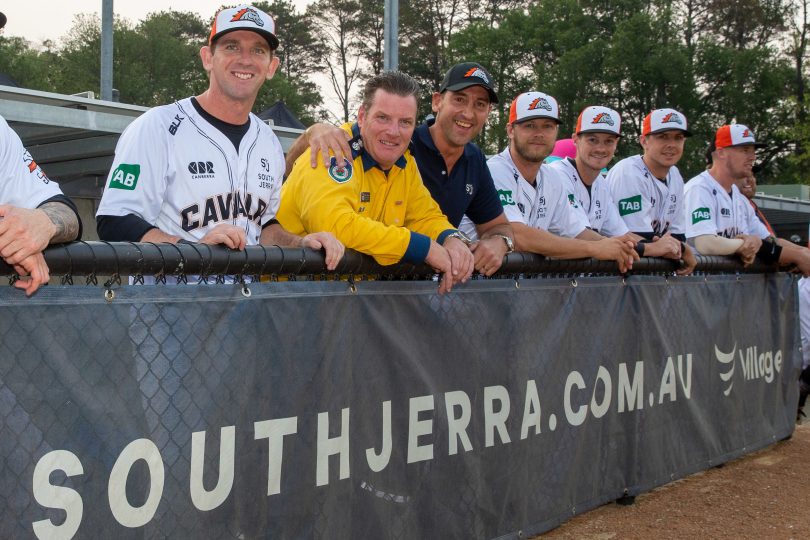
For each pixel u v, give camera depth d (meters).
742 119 46.72
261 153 3.09
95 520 2.02
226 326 2.28
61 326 1.97
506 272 3.29
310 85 60.66
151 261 2.12
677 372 4.36
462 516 3.04
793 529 3.79
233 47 2.90
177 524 2.17
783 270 5.64
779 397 5.48
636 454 4.05
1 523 1.87
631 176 5.25
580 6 51.44
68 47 56.94
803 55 49.56
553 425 3.51
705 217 5.39
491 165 4.23
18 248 1.84
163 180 2.88
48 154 7.79
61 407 1.97
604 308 3.82
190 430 2.20
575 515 3.66
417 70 57.06
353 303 2.63
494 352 3.18
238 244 2.29
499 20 57.66
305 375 2.48
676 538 3.62
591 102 46.44
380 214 3.15
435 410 2.92
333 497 2.56
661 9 47.00
